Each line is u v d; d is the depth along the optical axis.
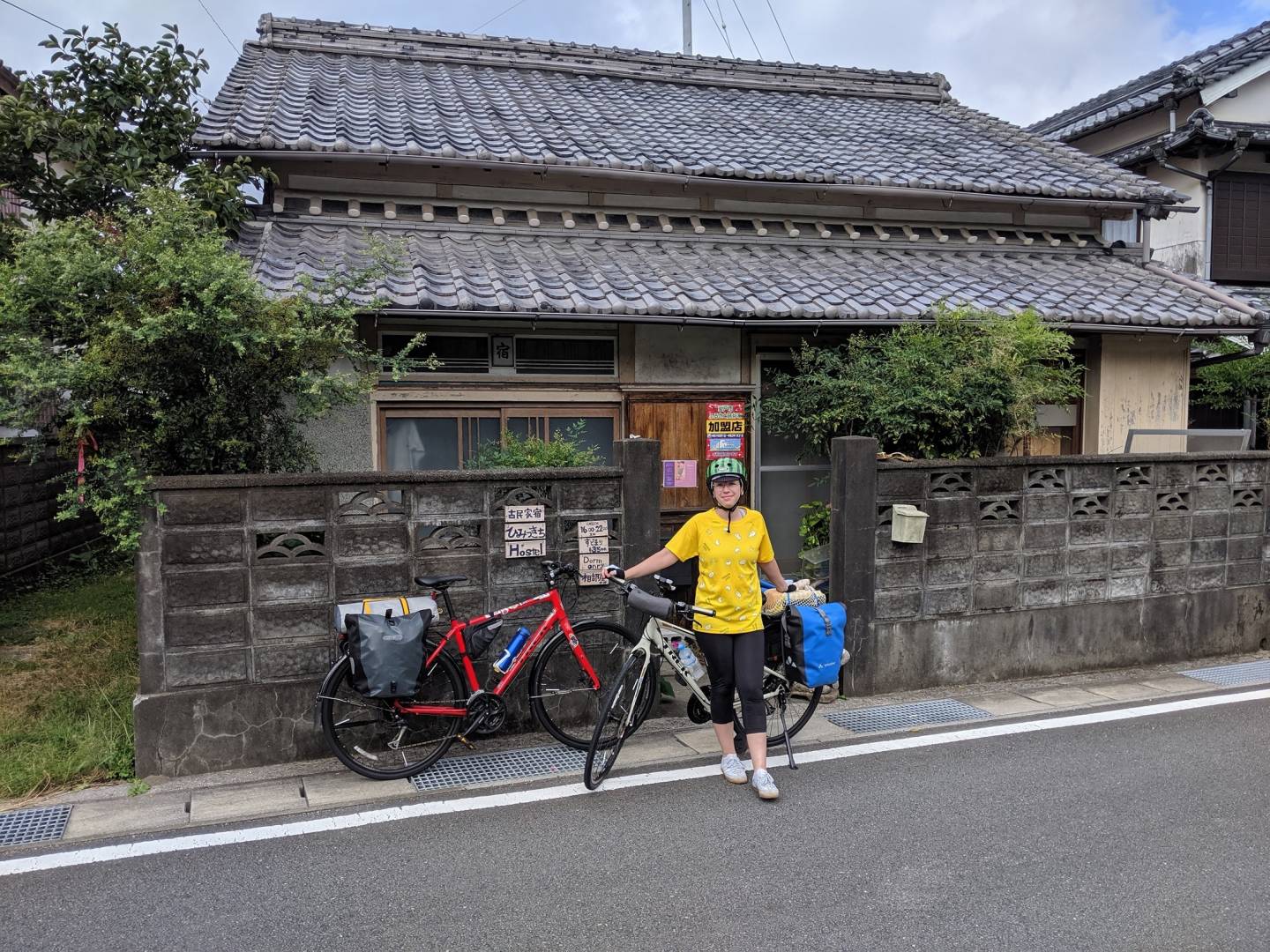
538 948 3.13
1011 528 6.41
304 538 4.84
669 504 7.87
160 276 4.38
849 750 5.05
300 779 4.64
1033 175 9.83
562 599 5.32
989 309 7.66
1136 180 10.14
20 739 4.88
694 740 5.23
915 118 11.98
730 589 4.50
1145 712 5.71
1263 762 4.86
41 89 6.82
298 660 4.84
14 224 5.99
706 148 9.34
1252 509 7.21
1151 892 3.48
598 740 4.50
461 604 5.15
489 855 3.81
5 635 6.89
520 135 8.86
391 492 5.04
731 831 4.03
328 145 7.63
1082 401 8.85
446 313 6.50
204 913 3.35
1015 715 5.67
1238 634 7.23
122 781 4.59
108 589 8.61
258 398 5.01
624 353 7.68
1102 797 4.38
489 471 5.14
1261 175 13.11
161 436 4.71
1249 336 8.61
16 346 4.31
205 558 4.66
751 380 8.00
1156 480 6.84
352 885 3.56
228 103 8.53
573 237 8.40
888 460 6.30
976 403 6.68
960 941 3.15
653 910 3.37
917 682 6.23
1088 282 8.85
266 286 6.14
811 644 4.85
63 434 4.63
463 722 4.87
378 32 11.20
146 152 6.87
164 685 4.63
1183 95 12.64
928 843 3.90
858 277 8.24
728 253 8.56
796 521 8.29
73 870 3.67
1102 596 6.73
